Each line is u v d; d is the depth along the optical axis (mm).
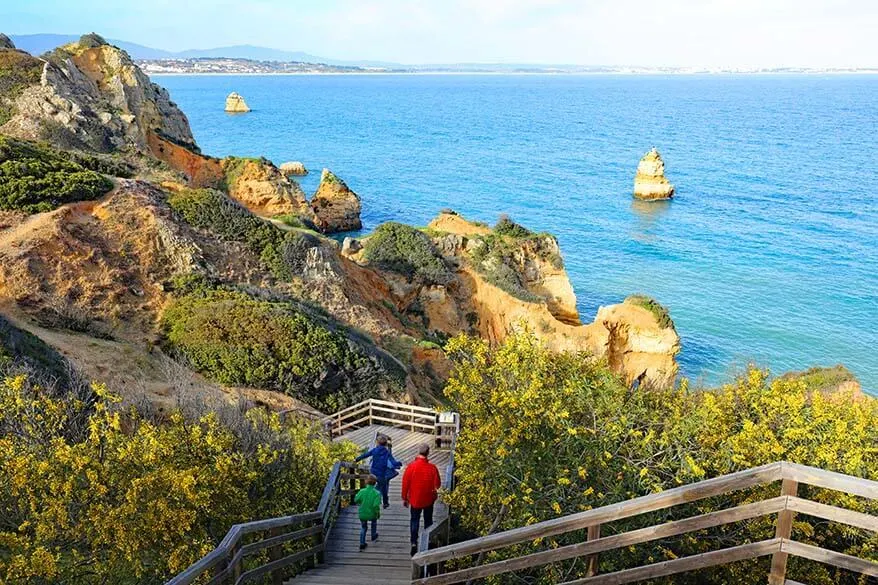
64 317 20625
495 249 43594
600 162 114125
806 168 108375
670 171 105125
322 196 65125
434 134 152000
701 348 41969
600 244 64812
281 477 11570
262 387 21344
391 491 14227
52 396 12602
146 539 8258
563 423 8516
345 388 23391
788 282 53375
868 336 43375
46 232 23484
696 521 5328
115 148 43062
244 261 29672
